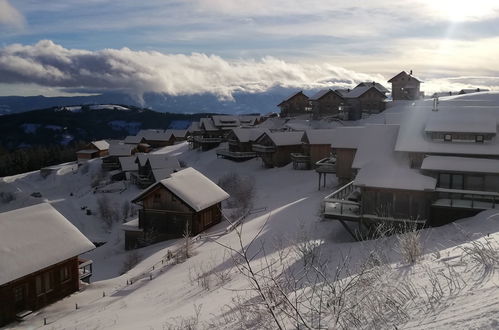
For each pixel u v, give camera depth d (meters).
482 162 25.12
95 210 57.94
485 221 21.44
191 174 41.28
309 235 24.12
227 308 12.68
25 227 25.19
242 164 67.00
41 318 22.16
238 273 18.61
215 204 39.84
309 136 55.19
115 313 18.58
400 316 7.25
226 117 89.62
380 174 25.50
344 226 25.42
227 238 29.69
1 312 21.73
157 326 13.05
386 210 24.78
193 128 95.31
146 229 38.44
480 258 10.04
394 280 9.59
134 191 64.19
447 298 7.69
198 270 22.62
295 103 100.19
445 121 27.50
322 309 8.21
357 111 80.12
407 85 89.12
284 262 17.86
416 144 27.05
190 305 15.56
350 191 30.08
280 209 34.94
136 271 28.56
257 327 8.85
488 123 26.81
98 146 102.56
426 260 12.02
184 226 37.19
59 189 77.50
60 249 25.05
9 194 72.44
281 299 8.20
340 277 13.55
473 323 5.95
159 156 65.62
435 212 24.55
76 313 21.50
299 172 54.56
